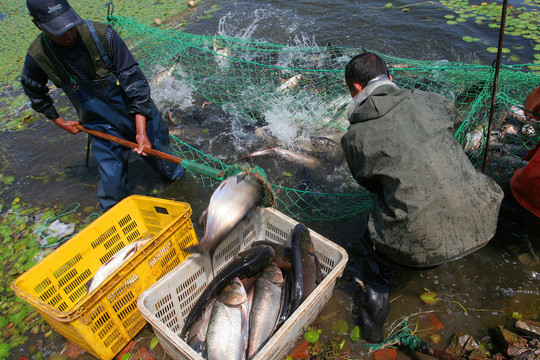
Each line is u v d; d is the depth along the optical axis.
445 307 2.97
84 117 3.64
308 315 2.70
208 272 3.08
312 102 5.36
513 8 7.05
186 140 5.16
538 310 2.88
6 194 4.70
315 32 7.03
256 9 8.12
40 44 3.20
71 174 4.88
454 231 2.44
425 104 2.61
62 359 2.95
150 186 4.52
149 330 3.02
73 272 3.05
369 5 7.68
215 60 6.22
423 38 6.46
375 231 2.73
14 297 3.48
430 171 2.40
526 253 3.22
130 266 2.69
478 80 4.27
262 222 3.40
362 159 2.67
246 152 4.89
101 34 3.18
